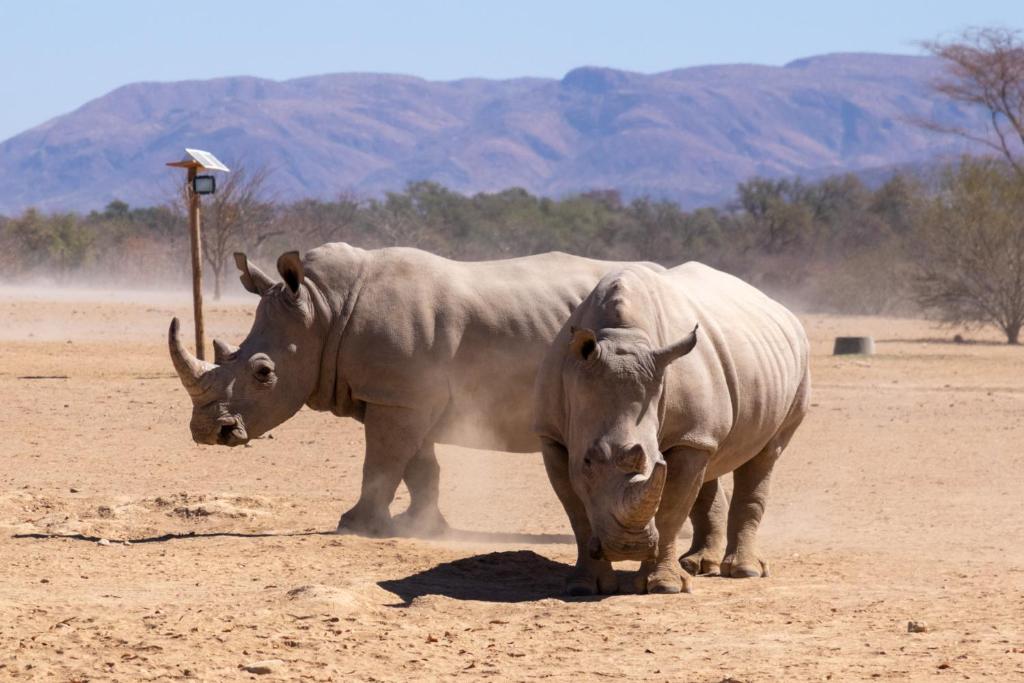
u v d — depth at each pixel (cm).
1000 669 1852
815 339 10825
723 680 1816
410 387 3084
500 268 3219
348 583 2448
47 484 3694
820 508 3594
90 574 2555
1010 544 3066
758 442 2706
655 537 2194
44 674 1823
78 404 5397
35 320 10362
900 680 1808
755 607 2334
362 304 3117
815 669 1877
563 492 2470
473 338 3112
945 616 2233
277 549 2817
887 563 2823
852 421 5494
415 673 1873
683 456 2445
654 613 2283
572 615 2264
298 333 3084
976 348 9975
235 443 3056
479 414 3139
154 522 3203
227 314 11600
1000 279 10806
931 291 11669
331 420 5209
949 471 4238
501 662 1941
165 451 4356
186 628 2083
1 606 2195
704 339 2527
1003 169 12081
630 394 2259
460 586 2522
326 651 1972
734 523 2795
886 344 10350
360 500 3123
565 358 2386
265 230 19812
